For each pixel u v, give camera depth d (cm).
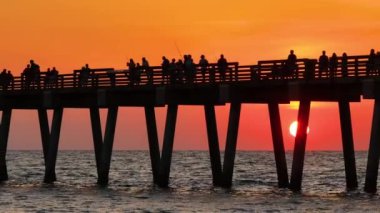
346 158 7925
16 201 7150
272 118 7869
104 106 8006
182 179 10669
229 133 7544
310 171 13712
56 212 6388
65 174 12044
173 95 7750
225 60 7362
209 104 7756
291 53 7056
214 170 8181
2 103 9025
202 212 6306
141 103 8000
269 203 6838
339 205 6631
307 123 7231
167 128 7800
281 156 7994
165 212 6331
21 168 14588
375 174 6988
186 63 7531
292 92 6962
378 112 6744
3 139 9212
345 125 7775
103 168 8319
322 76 6906
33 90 8581
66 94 8450
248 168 15812
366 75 6725
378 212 6206
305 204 6738
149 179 10706
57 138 8744
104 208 6612
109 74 7975
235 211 6347
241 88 7381
